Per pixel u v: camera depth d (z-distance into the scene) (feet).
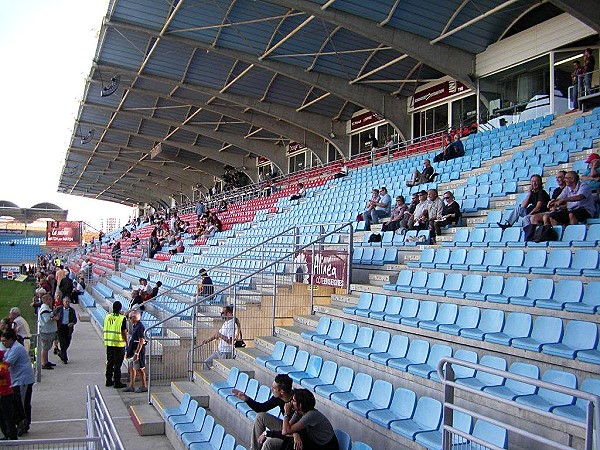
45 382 38.88
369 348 26.37
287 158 134.21
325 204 71.82
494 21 65.41
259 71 89.30
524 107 66.49
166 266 83.20
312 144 116.26
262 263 52.70
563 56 61.93
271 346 32.42
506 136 59.72
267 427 20.12
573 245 29.40
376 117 98.53
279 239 62.03
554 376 17.33
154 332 44.32
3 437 28.19
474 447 15.61
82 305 81.46
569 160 44.16
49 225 198.29
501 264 31.07
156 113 119.75
